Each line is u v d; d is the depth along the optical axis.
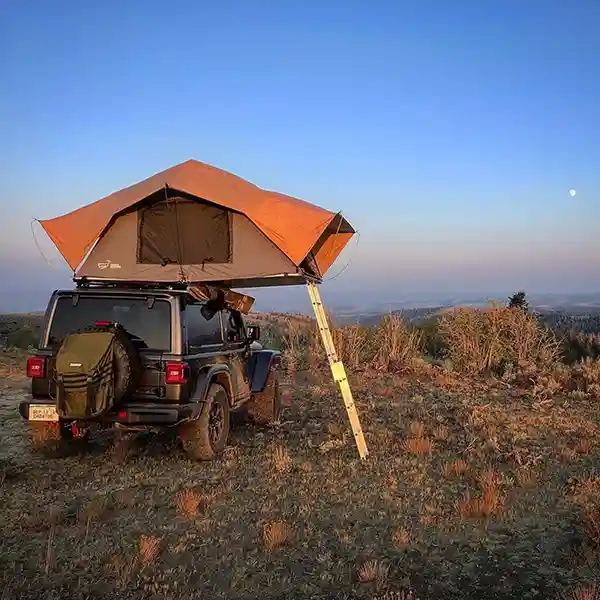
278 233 7.77
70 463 7.18
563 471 6.91
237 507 5.67
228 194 7.99
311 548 4.78
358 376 14.93
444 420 9.75
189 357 7.17
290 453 7.67
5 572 4.33
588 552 4.64
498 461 7.32
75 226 8.55
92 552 4.65
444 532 5.12
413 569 4.45
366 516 5.46
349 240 9.91
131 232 8.64
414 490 6.20
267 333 18.58
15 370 14.80
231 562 4.53
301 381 14.31
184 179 8.09
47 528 5.15
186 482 6.41
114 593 4.06
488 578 4.32
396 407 10.96
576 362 15.45
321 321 7.75
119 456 7.35
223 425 7.84
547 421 9.70
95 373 6.36
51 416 6.91
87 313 7.21
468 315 16.09
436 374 15.15
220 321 8.47
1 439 8.29
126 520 5.34
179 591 4.10
